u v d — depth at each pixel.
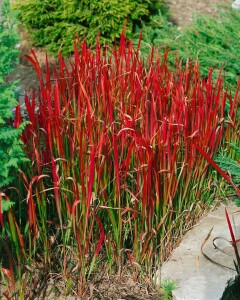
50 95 3.26
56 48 6.17
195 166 3.47
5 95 2.77
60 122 3.11
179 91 3.40
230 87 4.45
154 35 6.01
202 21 5.84
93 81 3.42
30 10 6.08
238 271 3.20
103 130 2.93
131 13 6.00
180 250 3.43
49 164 3.13
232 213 3.70
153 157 3.05
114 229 3.08
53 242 3.14
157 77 3.55
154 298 3.17
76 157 3.09
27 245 3.17
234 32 5.31
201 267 3.30
